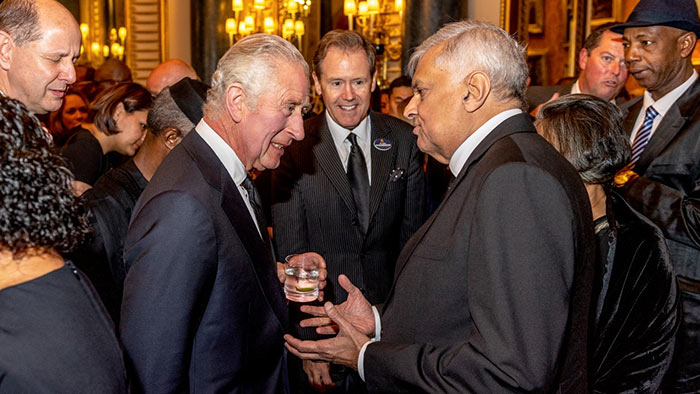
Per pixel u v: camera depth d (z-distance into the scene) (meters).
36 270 0.84
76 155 2.55
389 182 2.35
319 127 2.36
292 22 7.67
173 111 1.65
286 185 2.30
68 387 0.80
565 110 1.54
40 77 1.71
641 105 2.64
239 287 1.29
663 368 1.41
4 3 1.70
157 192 1.25
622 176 2.33
